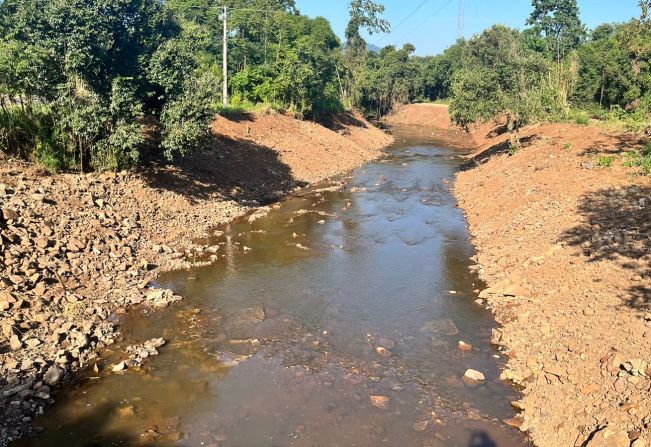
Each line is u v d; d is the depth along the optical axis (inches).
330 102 2322.8
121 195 858.1
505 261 705.0
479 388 454.0
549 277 597.9
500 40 2507.4
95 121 804.0
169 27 946.7
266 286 670.5
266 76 1877.5
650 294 478.0
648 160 882.1
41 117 836.6
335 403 434.0
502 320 571.5
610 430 337.1
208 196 1024.9
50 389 440.5
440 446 382.6
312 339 540.1
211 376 470.6
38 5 764.0
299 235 887.7
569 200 804.6
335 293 652.7
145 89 895.1
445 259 773.3
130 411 417.1
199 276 698.2
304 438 390.3
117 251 700.0
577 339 459.8
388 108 4001.0
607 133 1258.0
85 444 379.9
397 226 950.4
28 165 805.9
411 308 612.1
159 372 474.9
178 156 1069.1
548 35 3324.3
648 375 369.4
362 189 1279.5
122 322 564.7
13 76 753.6
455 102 1631.4
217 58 2043.6
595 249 609.3
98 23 786.8
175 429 398.9
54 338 496.7
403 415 418.6
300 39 2186.3
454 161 1771.7
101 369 477.1
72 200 759.7
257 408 426.3
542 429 389.1
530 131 1540.4
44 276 583.8
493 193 1048.8
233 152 1290.6
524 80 1433.3
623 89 1907.0
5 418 398.3
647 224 628.7
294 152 1501.0
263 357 504.7
